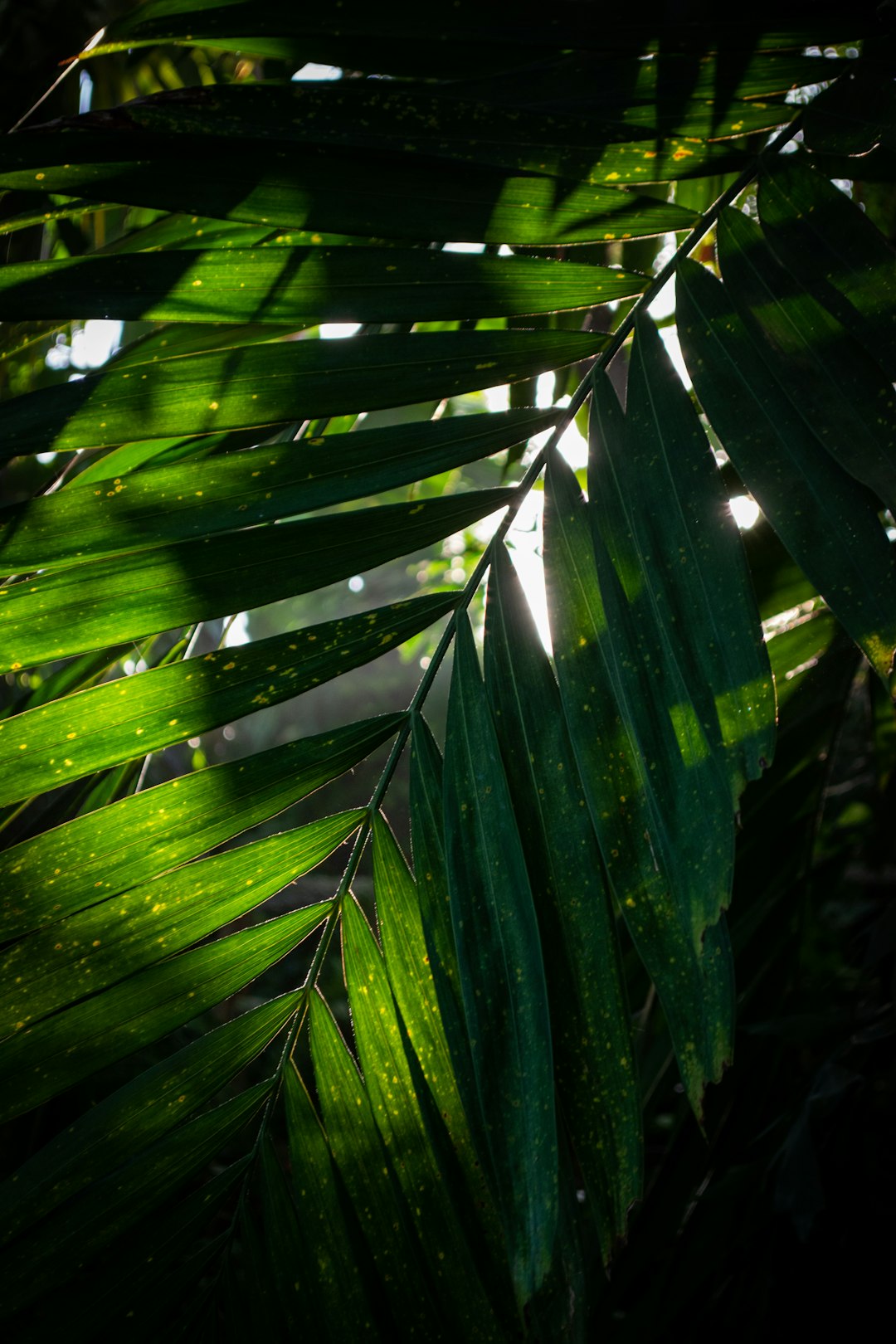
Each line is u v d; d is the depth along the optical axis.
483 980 0.83
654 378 0.86
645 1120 1.34
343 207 0.85
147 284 0.83
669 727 0.82
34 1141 1.14
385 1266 0.87
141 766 1.08
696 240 0.88
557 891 0.84
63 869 0.84
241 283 0.84
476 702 0.86
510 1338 0.86
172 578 0.84
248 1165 0.89
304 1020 0.89
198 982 0.87
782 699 1.29
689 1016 0.80
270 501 0.84
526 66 0.89
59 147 0.82
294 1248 0.87
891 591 0.79
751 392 0.83
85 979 0.85
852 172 0.89
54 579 0.83
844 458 0.81
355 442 0.85
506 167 0.87
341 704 7.09
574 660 0.84
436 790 0.87
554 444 0.88
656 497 0.84
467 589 0.88
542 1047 0.82
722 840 0.80
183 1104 0.87
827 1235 1.34
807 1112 1.33
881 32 0.89
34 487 1.70
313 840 0.88
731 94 0.89
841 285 0.84
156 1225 0.87
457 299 0.86
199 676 0.85
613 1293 1.30
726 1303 1.35
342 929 0.89
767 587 1.22
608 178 0.88
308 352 0.84
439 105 0.85
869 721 1.42
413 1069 0.88
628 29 0.89
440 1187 0.87
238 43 0.90
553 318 1.26
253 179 0.84
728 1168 1.36
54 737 0.84
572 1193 0.89
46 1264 0.85
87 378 0.82
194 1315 0.88
